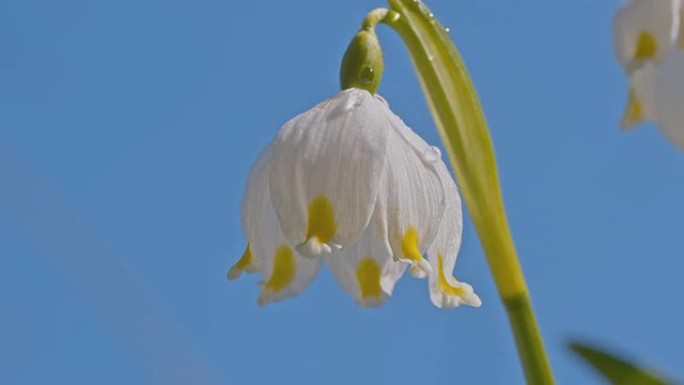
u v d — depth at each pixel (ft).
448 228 1.03
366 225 1.01
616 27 0.98
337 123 1.02
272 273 1.04
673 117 0.98
